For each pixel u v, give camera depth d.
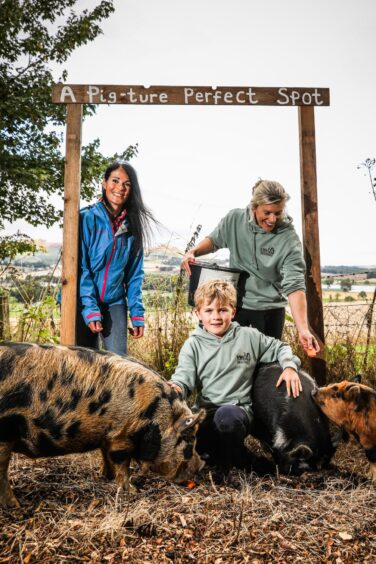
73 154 4.58
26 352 2.96
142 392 3.14
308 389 3.83
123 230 4.29
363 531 2.90
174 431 3.23
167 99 4.75
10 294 6.09
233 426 3.51
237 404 3.76
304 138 4.92
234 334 3.86
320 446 3.65
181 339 5.81
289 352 3.92
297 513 3.04
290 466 3.63
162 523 2.87
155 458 3.22
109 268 4.31
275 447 3.68
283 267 4.38
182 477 3.31
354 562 2.60
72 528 2.78
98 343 4.66
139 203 4.33
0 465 2.93
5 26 14.00
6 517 2.88
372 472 3.74
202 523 2.88
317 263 4.92
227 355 3.79
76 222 4.48
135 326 4.45
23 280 6.19
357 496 3.30
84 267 4.33
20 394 2.88
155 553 2.61
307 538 2.79
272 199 4.11
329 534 2.84
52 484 3.33
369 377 5.59
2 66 14.02
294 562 2.57
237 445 3.57
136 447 3.22
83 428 3.04
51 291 5.98
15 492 3.21
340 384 3.83
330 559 2.62
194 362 3.84
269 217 4.19
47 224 13.81
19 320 5.71
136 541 2.71
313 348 4.16
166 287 6.07
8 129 13.53
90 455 3.88
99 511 2.97
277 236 4.36
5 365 2.88
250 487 3.30
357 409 3.67
